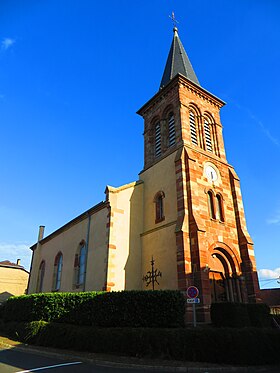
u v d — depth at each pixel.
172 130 22.39
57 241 28.67
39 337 15.13
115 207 20.17
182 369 10.05
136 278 19.16
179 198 18.48
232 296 17.77
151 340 11.66
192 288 13.32
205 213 18.55
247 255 18.84
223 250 18.48
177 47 27.72
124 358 11.44
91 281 20.16
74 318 15.35
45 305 16.72
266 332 11.58
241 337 11.13
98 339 12.84
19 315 18.52
